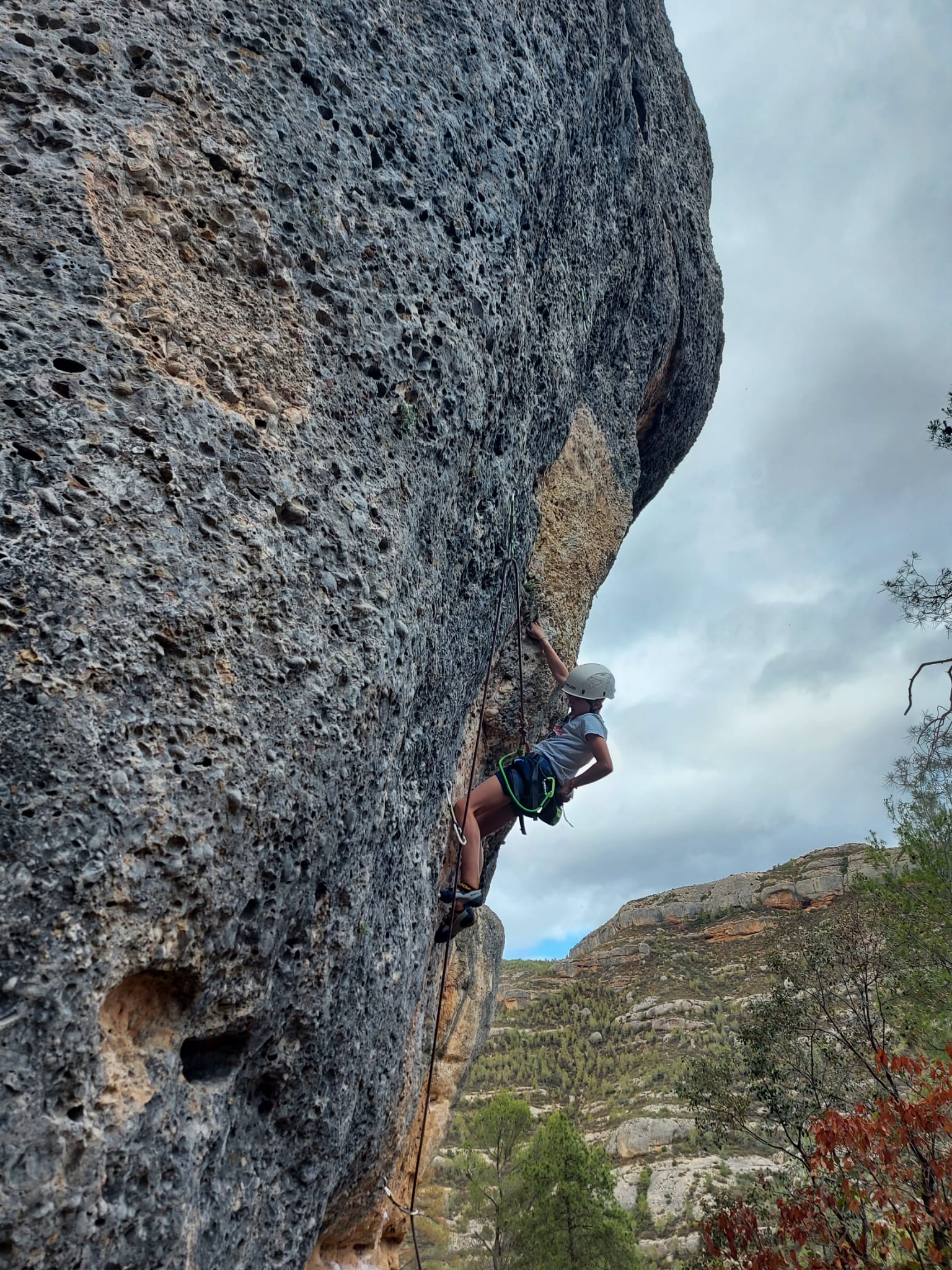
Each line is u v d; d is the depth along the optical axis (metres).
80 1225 1.58
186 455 2.20
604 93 5.36
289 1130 2.44
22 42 2.35
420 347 3.07
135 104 2.46
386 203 3.09
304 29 2.95
